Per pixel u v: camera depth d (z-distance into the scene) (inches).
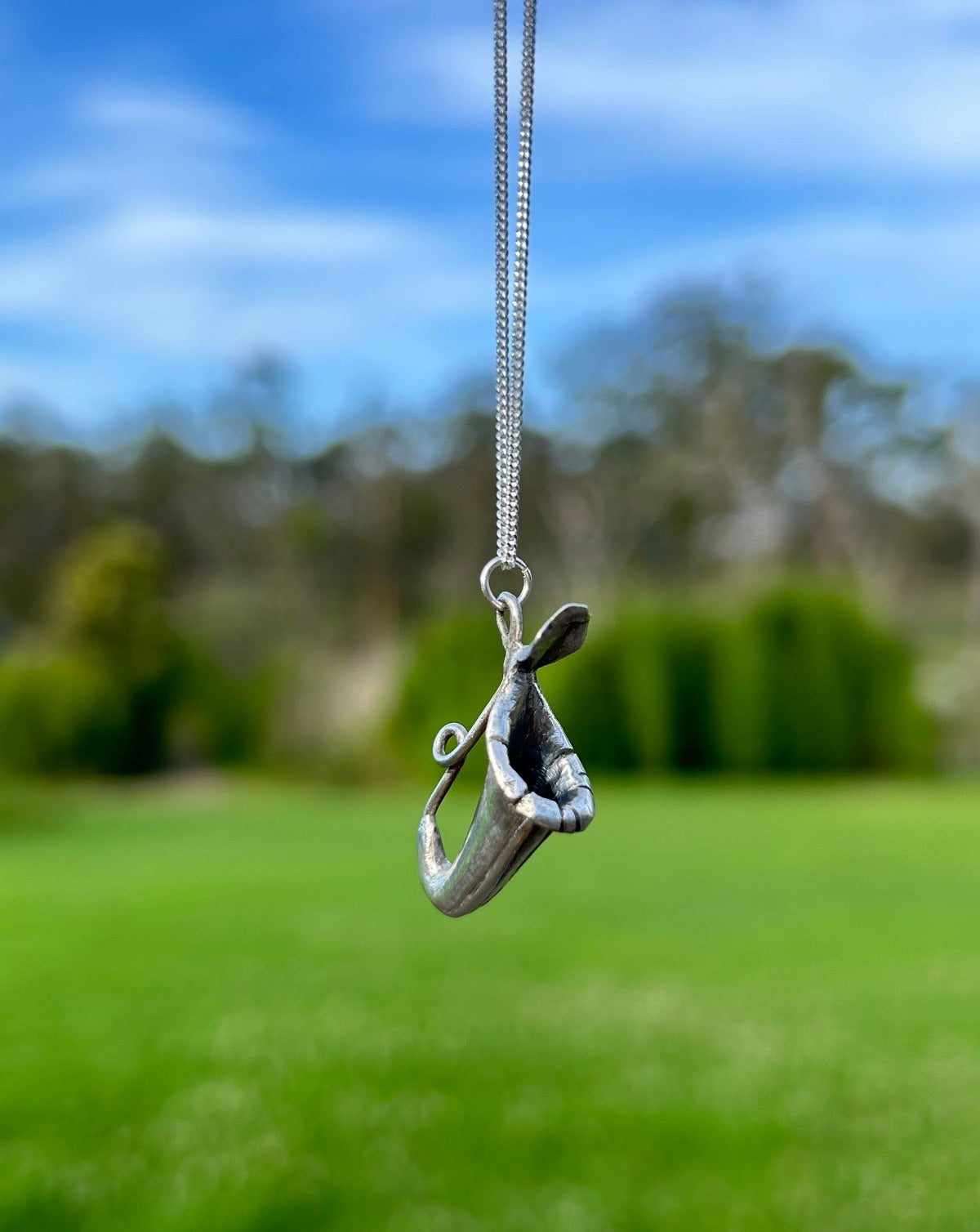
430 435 1471.5
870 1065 244.1
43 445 1385.3
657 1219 180.7
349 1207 183.6
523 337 97.0
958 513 1378.0
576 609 82.0
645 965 327.9
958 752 956.0
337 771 874.1
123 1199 185.2
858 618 834.8
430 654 845.8
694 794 756.0
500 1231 176.7
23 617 1337.4
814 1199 185.9
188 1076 236.4
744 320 1529.3
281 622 1318.9
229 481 1434.5
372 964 328.2
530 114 99.2
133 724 934.4
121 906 411.8
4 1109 219.9
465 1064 244.5
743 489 1497.3
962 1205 184.2
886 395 1438.2
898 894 432.1
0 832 625.0
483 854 83.5
